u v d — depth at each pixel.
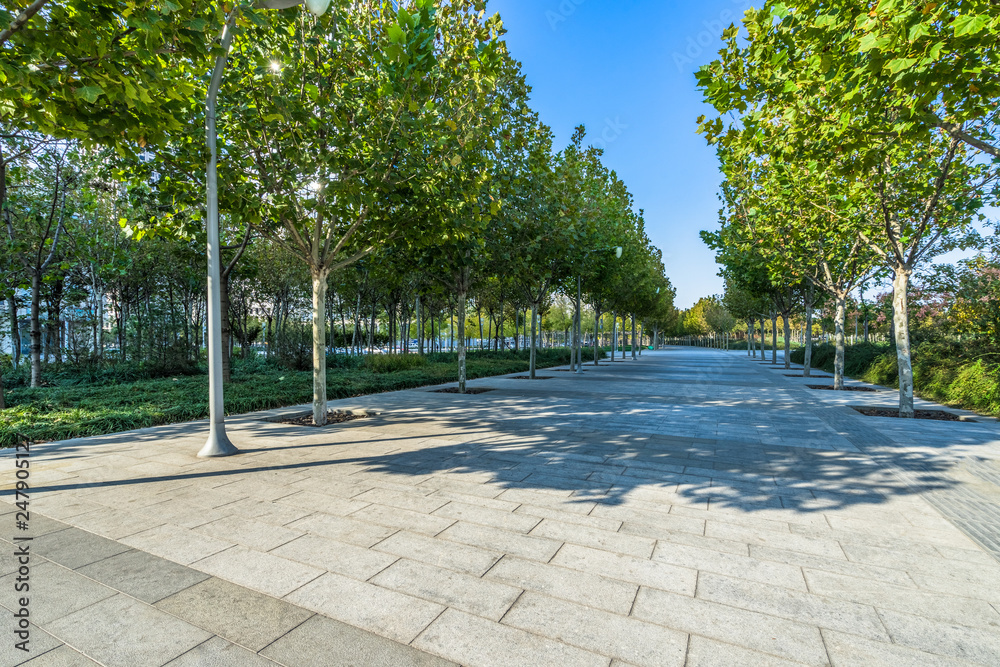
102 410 9.28
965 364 13.21
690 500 4.92
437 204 8.46
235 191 7.45
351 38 8.09
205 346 27.94
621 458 6.58
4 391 10.95
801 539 4.00
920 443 7.62
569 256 16.94
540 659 2.44
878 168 9.05
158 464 6.18
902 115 5.49
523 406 11.69
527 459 6.50
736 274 24.25
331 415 10.12
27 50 4.53
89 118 4.97
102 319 19.45
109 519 4.30
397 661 2.40
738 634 2.68
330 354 24.53
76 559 3.51
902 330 10.29
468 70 8.78
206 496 4.95
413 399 13.03
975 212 10.05
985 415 10.45
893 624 2.81
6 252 13.09
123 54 4.64
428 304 32.06
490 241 13.80
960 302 14.85
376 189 8.09
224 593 3.05
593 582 3.24
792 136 7.00
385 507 4.65
